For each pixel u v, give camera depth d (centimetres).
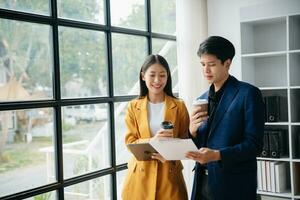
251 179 162
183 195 196
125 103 304
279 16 312
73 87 258
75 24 253
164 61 199
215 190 162
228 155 150
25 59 223
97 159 284
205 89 355
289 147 310
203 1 374
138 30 317
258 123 154
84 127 269
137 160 193
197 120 171
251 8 330
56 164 240
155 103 203
